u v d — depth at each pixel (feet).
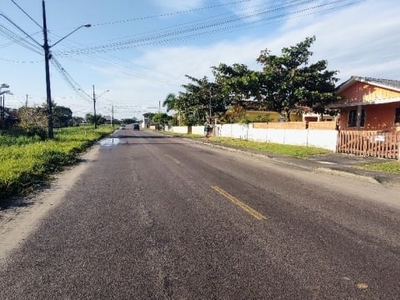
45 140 82.64
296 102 92.79
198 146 87.04
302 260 14.71
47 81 84.64
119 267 14.11
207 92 170.40
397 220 20.76
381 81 67.87
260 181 33.91
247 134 110.01
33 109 115.03
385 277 13.20
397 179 34.73
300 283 12.68
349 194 28.37
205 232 18.34
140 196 27.02
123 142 104.99
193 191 28.78
